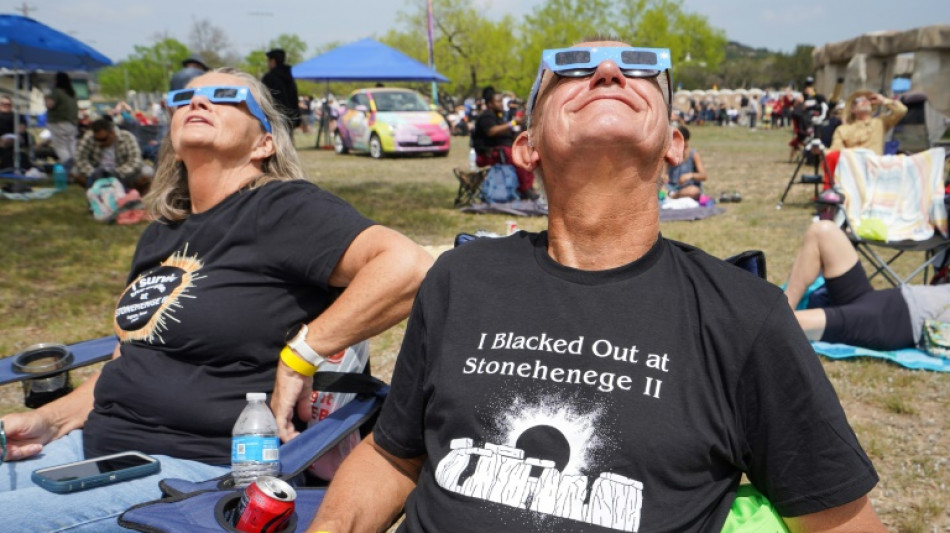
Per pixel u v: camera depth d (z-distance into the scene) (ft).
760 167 58.23
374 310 6.51
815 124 50.14
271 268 7.01
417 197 39.96
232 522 5.23
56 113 46.70
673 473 4.30
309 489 5.96
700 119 151.43
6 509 5.82
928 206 19.81
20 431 7.23
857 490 4.27
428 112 66.74
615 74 4.72
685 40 211.61
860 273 15.37
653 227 4.95
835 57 78.28
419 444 5.30
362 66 67.82
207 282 7.04
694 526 4.35
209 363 7.04
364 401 6.91
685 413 4.35
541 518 4.31
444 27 173.47
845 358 15.40
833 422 4.31
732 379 4.41
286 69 40.73
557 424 4.42
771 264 23.88
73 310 19.42
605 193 4.82
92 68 50.31
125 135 32.60
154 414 6.99
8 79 59.11
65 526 5.87
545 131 4.93
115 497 6.08
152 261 7.61
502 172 35.65
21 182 41.24
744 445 4.50
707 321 4.48
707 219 33.17
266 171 7.83
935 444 11.96
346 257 6.85
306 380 6.72
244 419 6.16
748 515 4.51
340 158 65.21
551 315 4.71
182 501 5.42
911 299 15.29
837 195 19.38
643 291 4.69
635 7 197.57
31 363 7.96
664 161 5.08
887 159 20.13
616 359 4.48
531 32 184.85
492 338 4.74
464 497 4.50
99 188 31.78
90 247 27.04
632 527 4.24
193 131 7.33
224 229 7.23
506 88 180.65
